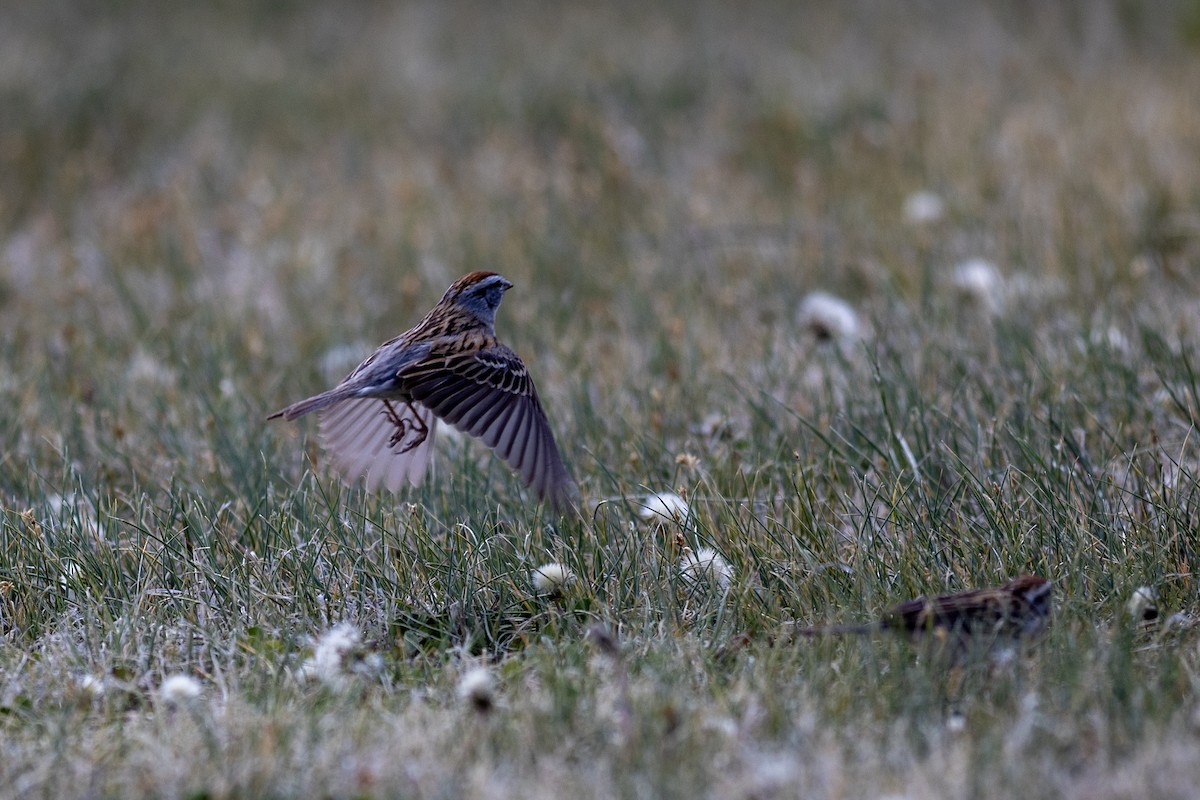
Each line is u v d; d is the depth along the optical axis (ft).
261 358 46.29
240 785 21.94
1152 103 65.67
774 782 20.95
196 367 45.42
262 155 71.41
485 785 21.34
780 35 87.25
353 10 99.66
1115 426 35.50
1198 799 20.17
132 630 27.99
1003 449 34.53
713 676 24.85
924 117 67.56
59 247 60.18
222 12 99.91
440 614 29.09
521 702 23.90
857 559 28.76
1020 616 25.59
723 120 71.15
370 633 28.63
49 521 33.09
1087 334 39.75
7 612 29.94
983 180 57.82
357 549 31.27
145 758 22.93
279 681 25.86
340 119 76.79
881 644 25.41
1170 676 23.62
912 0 90.53
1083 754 21.79
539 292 51.72
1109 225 51.42
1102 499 31.22
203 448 38.60
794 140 67.15
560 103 75.25
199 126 76.28
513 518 33.12
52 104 78.84
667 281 52.16
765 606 28.30
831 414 37.45
